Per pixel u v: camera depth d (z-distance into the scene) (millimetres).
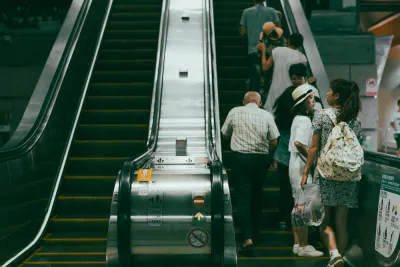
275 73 4793
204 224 3232
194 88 6434
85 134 6125
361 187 3516
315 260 4000
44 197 4844
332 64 8828
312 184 3705
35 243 4398
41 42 9461
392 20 13438
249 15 6141
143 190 3281
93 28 7566
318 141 3498
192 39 7465
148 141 5051
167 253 3281
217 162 3588
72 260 4098
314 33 9156
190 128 5746
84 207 5074
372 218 3244
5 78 9469
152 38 8250
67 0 9445
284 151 4457
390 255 2904
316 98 4523
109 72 7145
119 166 5613
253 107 4227
